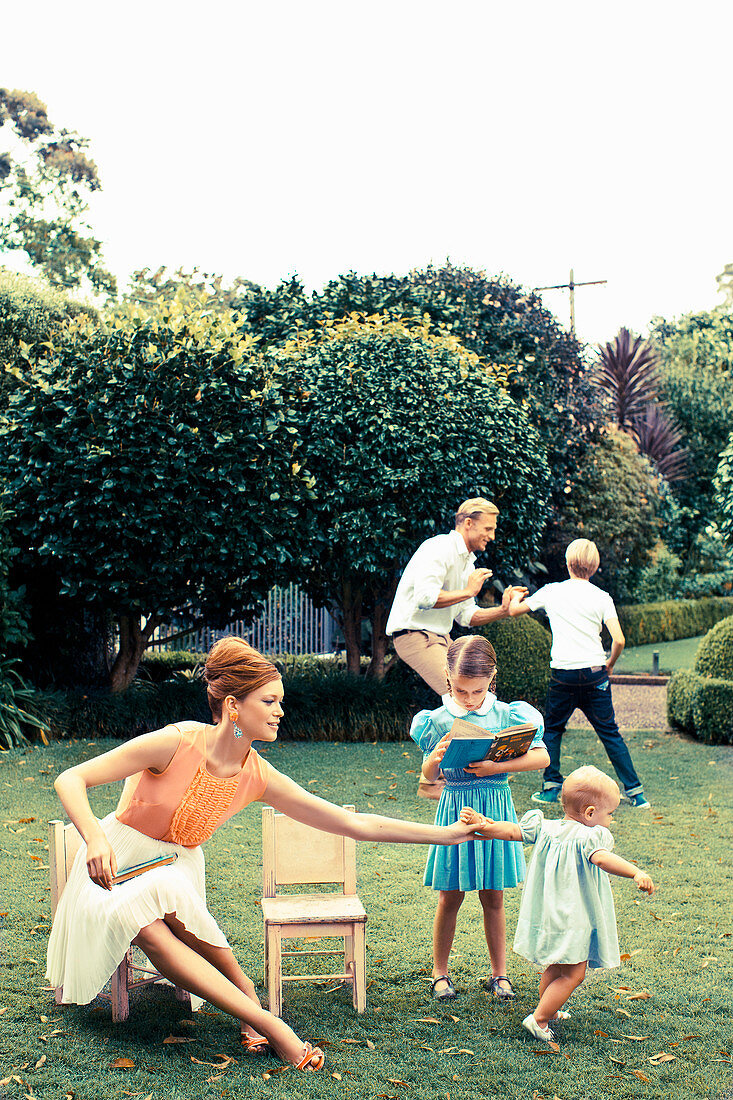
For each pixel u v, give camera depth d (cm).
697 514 2888
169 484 874
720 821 662
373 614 1092
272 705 344
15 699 908
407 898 507
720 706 935
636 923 473
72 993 348
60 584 985
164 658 1246
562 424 1441
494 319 1402
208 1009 375
